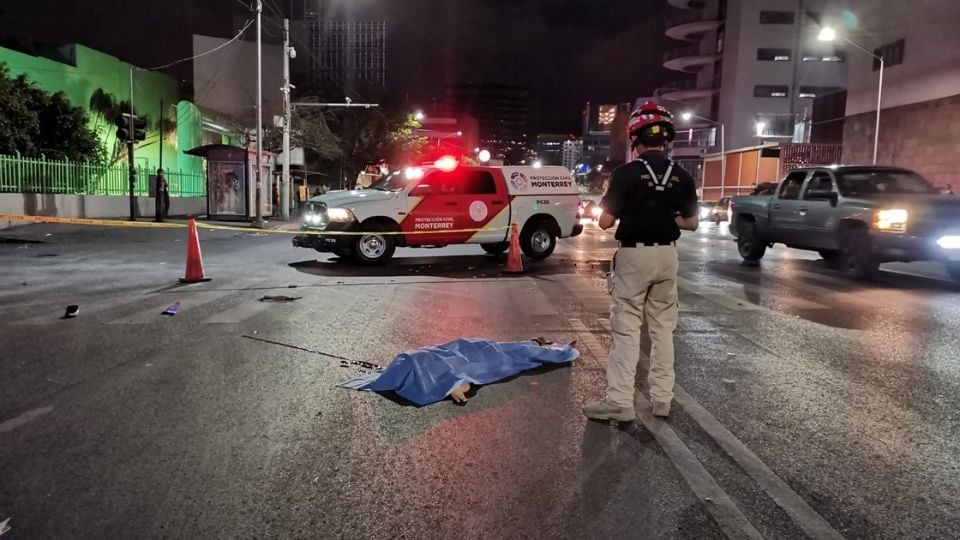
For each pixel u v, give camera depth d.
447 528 3.13
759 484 3.60
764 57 74.25
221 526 3.13
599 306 8.94
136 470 3.71
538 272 12.59
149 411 4.63
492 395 5.05
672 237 4.39
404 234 13.28
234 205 28.42
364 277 11.62
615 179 4.36
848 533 3.12
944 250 10.80
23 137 23.14
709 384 5.41
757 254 14.66
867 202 11.69
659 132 4.40
